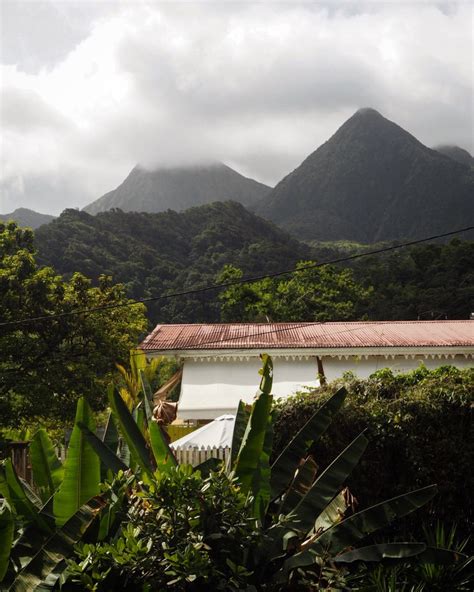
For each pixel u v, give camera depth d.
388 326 24.64
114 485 5.90
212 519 5.50
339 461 6.80
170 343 22.17
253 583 6.02
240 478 6.55
